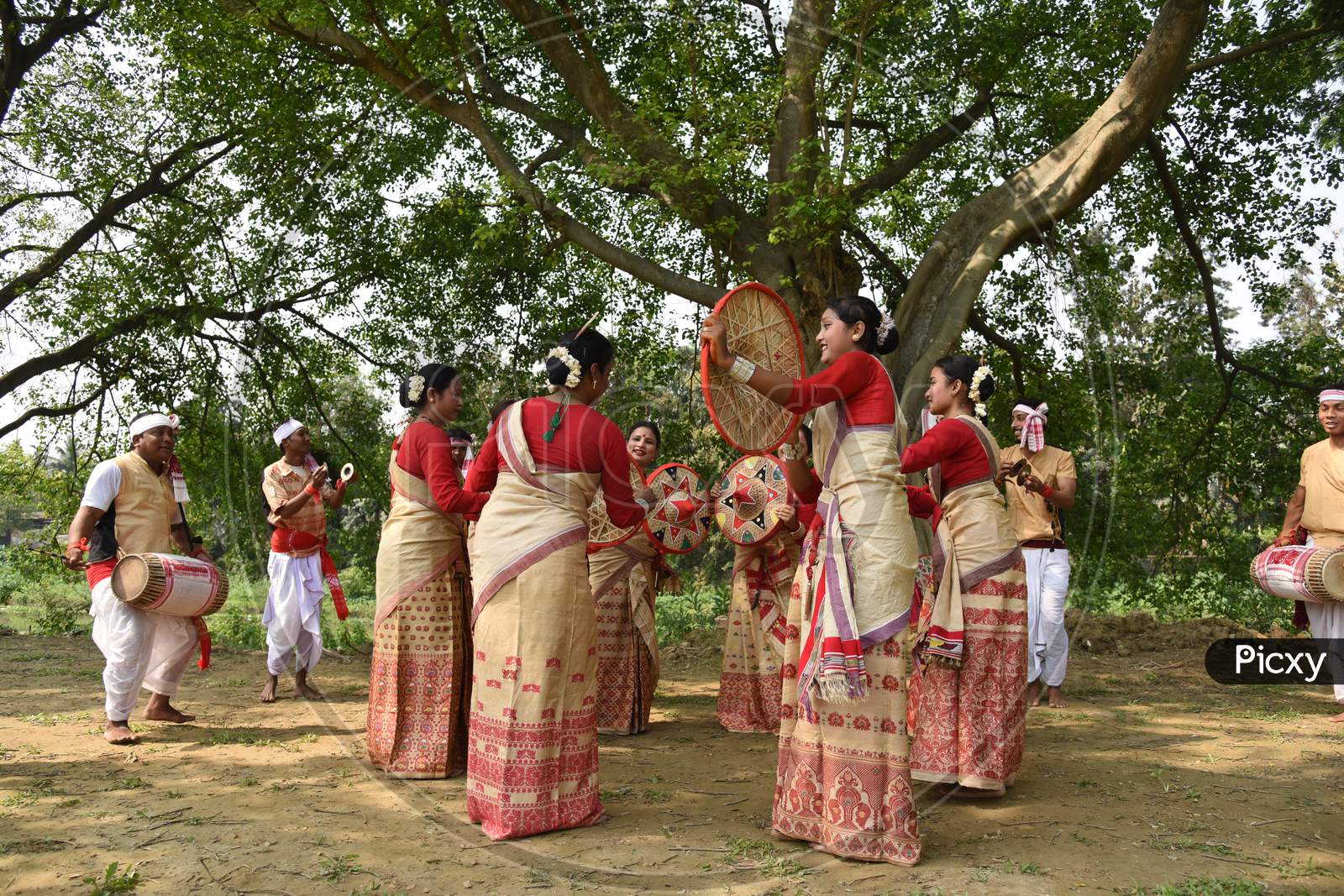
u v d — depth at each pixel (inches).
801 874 126.1
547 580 145.0
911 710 186.9
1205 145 468.1
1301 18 427.5
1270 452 470.0
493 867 129.3
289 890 120.6
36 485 573.9
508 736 142.4
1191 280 494.9
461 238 349.7
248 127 435.8
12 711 235.9
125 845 136.5
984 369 175.6
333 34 353.7
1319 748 200.5
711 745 207.0
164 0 442.0
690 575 315.0
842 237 380.5
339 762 187.5
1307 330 897.5
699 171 328.5
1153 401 473.4
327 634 398.9
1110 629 383.9
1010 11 382.6
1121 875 125.9
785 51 347.9
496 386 247.3
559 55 362.6
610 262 368.2
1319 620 244.5
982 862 131.6
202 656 230.4
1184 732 217.6
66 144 522.3
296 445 255.0
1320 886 122.3
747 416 143.9
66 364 518.6
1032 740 209.8
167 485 226.4
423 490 183.2
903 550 135.4
